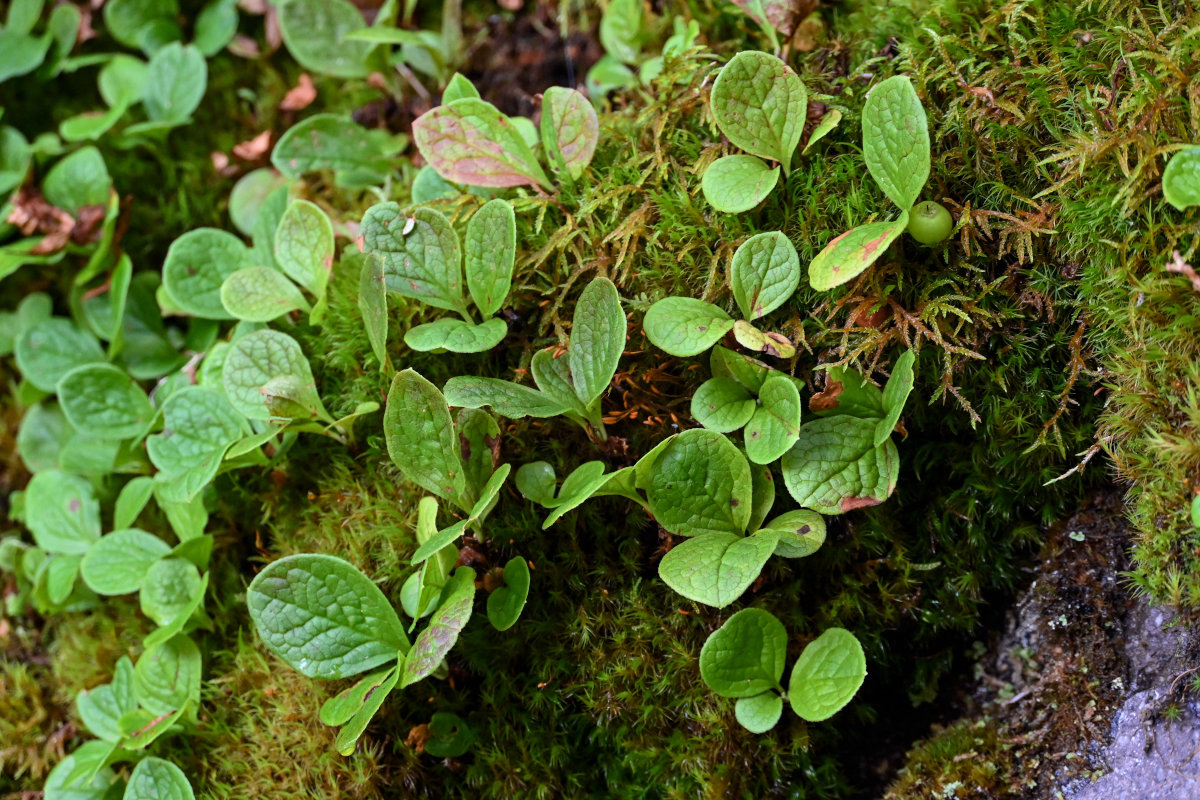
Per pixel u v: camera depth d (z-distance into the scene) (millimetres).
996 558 507
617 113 533
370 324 505
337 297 526
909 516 510
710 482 495
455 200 524
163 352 562
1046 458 501
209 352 539
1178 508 482
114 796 527
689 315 496
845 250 490
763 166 503
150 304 565
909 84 485
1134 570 496
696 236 509
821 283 489
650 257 513
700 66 521
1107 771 493
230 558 540
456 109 515
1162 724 487
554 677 511
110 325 564
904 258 500
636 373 511
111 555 533
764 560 483
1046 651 504
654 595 508
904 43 510
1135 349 486
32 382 562
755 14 520
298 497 533
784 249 495
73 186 567
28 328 564
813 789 509
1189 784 481
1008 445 501
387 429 497
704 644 498
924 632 511
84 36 586
